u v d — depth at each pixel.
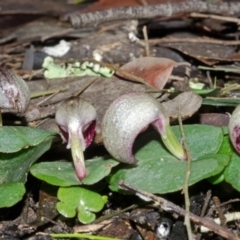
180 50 0.39
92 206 0.31
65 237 0.31
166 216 0.31
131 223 0.31
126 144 0.30
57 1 0.56
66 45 0.41
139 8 0.44
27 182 0.32
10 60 0.41
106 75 0.37
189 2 0.44
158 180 0.30
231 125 0.31
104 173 0.30
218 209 0.31
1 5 0.53
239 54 0.39
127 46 0.40
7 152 0.30
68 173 0.31
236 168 0.31
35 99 0.35
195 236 0.30
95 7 0.52
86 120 0.30
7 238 0.31
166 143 0.31
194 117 0.33
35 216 0.32
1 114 0.34
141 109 0.30
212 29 0.43
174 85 0.37
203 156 0.31
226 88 0.36
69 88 0.36
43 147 0.31
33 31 0.46
